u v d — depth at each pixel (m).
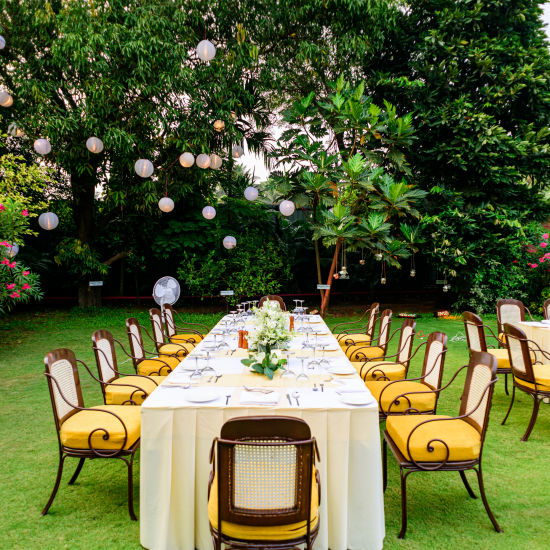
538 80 9.59
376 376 3.80
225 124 8.75
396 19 10.38
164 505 2.23
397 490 2.84
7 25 7.79
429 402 3.19
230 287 10.81
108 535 2.35
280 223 12.67
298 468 1.77
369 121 7.41
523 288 10.66
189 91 8.05
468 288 10.38
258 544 1.82
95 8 7.44
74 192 9.93
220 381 2.81
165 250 10.72
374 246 7.38
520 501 2.67
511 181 9.76
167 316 5.65
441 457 2.38
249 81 9.60
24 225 7.21
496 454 3.31
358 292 13.07
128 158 8.60
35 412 4.18
